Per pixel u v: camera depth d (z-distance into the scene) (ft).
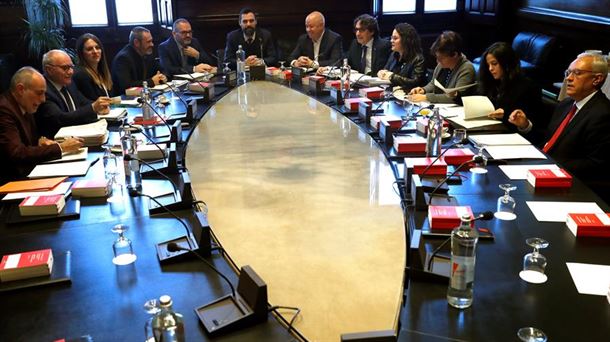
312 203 6.88
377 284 4.99
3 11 20.75
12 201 6.74
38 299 4.68
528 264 4.89
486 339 4.00
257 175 7.95
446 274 4.75
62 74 11.09
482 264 5.07
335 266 5.32
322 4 22.66
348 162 8.41
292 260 5.46
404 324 4.19
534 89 10.56
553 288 4.65
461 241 4.48
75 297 4.70
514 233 5.67
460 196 6.68
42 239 5.81
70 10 21.81
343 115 11.39
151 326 4.01
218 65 17.02
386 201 6.87
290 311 4.57
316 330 4.33
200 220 5.48
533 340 3.93
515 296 4.54
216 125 10.88
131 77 15.02
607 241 5.47
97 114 10.90
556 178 6.86
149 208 6.46
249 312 4.27
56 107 10.69
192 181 7.72
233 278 4.96
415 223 5.96
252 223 6.32
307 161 8.53
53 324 4.33
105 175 7.67
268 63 18.24
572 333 4.06
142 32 15.33
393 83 13.89
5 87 18.74
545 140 10.05
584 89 8.61
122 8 22.29
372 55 16.46
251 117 11.47
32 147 8.38
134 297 4.67
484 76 10.84
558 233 5.66
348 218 6.41
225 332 4.15
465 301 4.38
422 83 13.96
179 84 14.79
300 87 14.55
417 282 4.77
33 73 9.10
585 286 4.66
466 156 7.83
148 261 5.28
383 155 8.68
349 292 4.87
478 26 24.76
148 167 7.93
